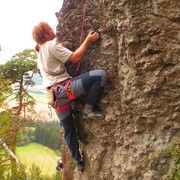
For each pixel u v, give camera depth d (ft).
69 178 18.28
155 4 11.12
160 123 12.36
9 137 34.60
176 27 11.09
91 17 13.48
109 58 13.21
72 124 14.49
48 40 13.28
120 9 11.87
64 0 14.60
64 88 12.84
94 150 14.62
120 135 13.64
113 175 13.91
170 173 12.05
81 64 14.11
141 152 12.75
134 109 12.75
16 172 19.98
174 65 11.48
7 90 36.58
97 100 13.57
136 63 12.05
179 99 11.75
